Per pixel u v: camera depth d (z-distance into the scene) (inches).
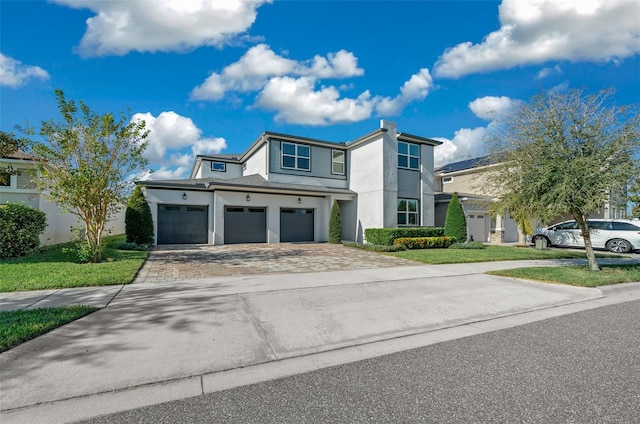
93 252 365.1
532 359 141.0
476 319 202.8
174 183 615.5
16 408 100.5
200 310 198.7
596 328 184.9
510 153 390.9
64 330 161.9
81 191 352.2
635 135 320.2
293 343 157.8
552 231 669.9
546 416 97.0
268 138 708.7
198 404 104.9
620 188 323.9
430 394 111.0
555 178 340.2
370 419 95.8
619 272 352.2
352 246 608.1
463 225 655.8
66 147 346.6
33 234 411.8
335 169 789.9
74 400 106.0
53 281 259.3
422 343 162.1
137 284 267.3
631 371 128.6
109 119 365.7
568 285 290.8
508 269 365.7
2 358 130.9
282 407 103.0
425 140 756.6
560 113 351.3
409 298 242.8
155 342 151.7
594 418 95.8
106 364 129.8
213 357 139.7
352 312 206.4
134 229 545.6
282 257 460.8
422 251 539.2
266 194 690.2
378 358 143.3
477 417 96.5
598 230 617.9
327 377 124.6
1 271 298.0
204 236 644.7
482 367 133.1
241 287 260.5
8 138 373.1
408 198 739.4
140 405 104.0
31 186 521.0
